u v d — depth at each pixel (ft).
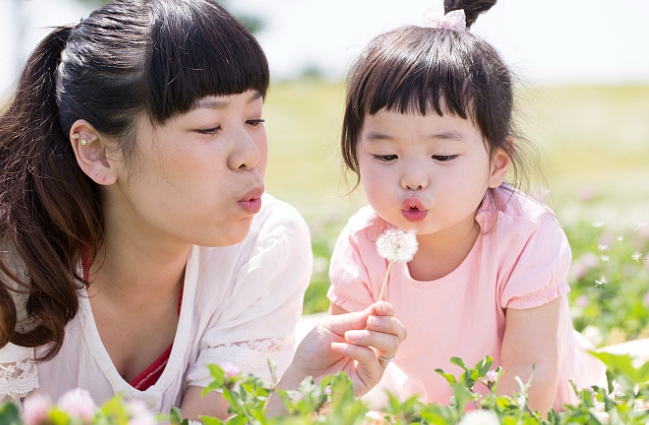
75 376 7.20
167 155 6.13
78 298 6.86
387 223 8.00
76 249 6.77
